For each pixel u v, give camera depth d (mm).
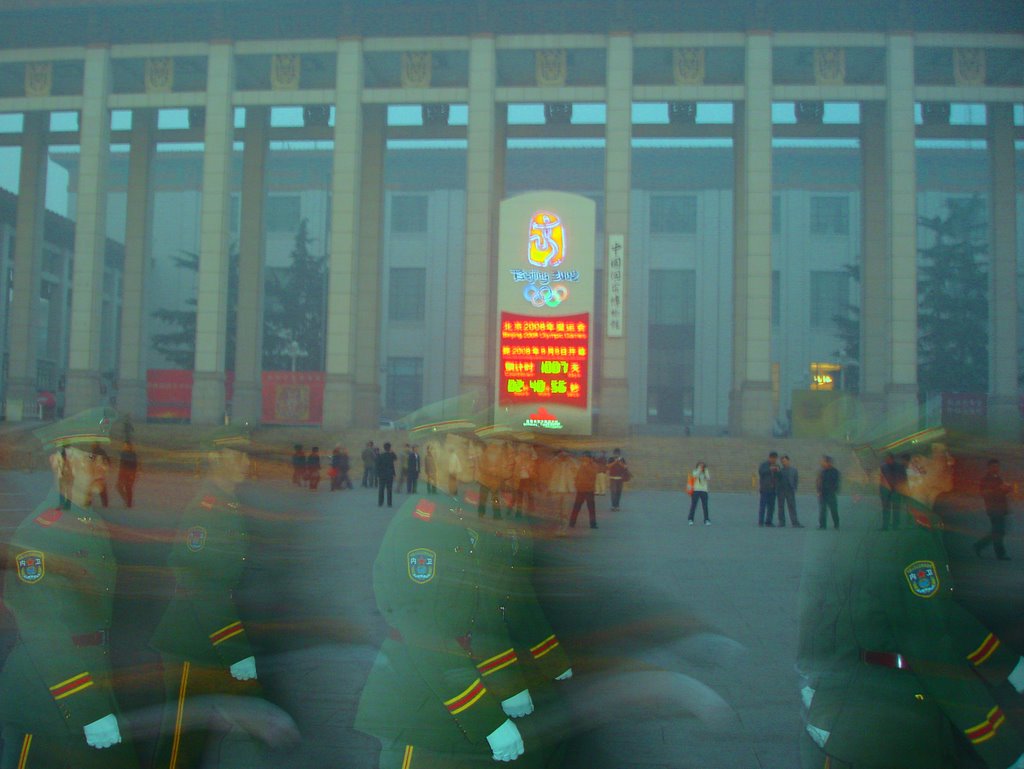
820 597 3934
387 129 40500
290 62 36812
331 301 36031
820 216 55625
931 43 34344
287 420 40938
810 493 29688
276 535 7836
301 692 6020
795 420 35438
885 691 3529
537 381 29094
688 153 55531
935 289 49781
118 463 16922
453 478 3773
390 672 3660
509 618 4648
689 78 35312
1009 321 36938
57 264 55094
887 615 3508
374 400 39438
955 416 5898
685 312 55969
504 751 3451
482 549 4121
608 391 34688
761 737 5379
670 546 14789
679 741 5293
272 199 58688
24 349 41281
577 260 29359
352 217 35906
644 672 6363
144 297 40844
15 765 3650
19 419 40375
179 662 4816
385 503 23172
